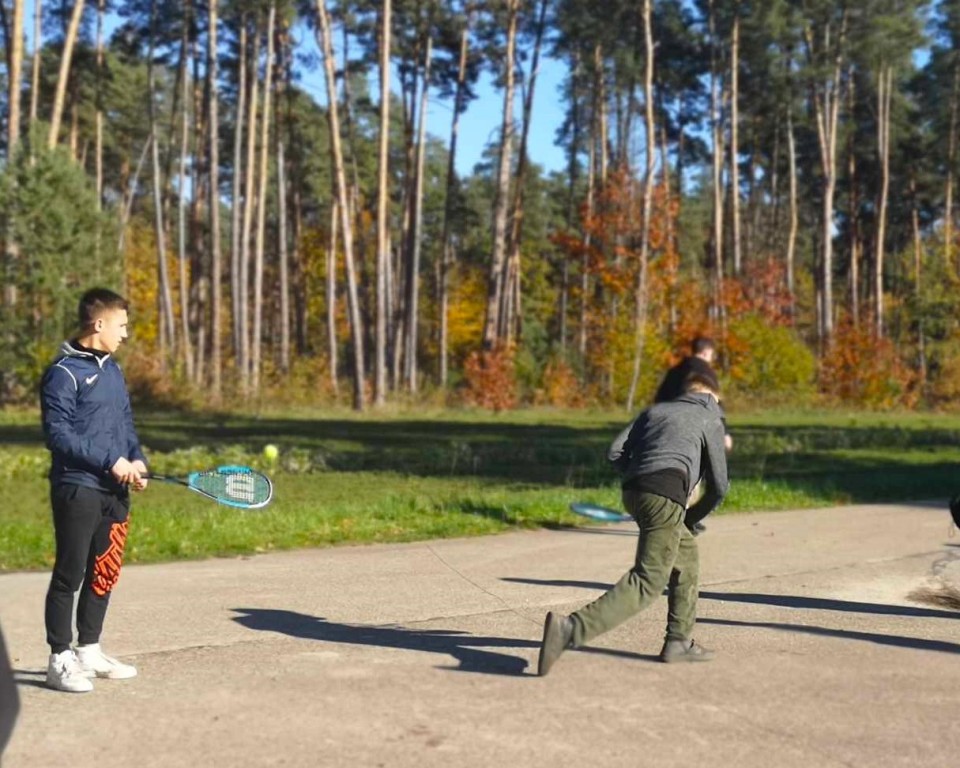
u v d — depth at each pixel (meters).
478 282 73.50
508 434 29.25
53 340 34.38
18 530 11.40
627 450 6.89
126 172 65.44
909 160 66.69
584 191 73.94
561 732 5.64
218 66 51.25
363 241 62.47
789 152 59.78
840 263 81.81
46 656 6.86
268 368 46.94
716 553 11.16
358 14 48.84
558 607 8.58
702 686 6.50
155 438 25.59
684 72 55.38
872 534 12.47
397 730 5.62
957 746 5.58
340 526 12.21
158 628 7.64
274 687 6.30
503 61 50.84
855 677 6.77
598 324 49.97
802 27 51.12
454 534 12.16
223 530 11.60
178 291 68.50
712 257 56.19
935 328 53.62
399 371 54.28
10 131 34.84
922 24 51.84
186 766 5.07
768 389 46.38
